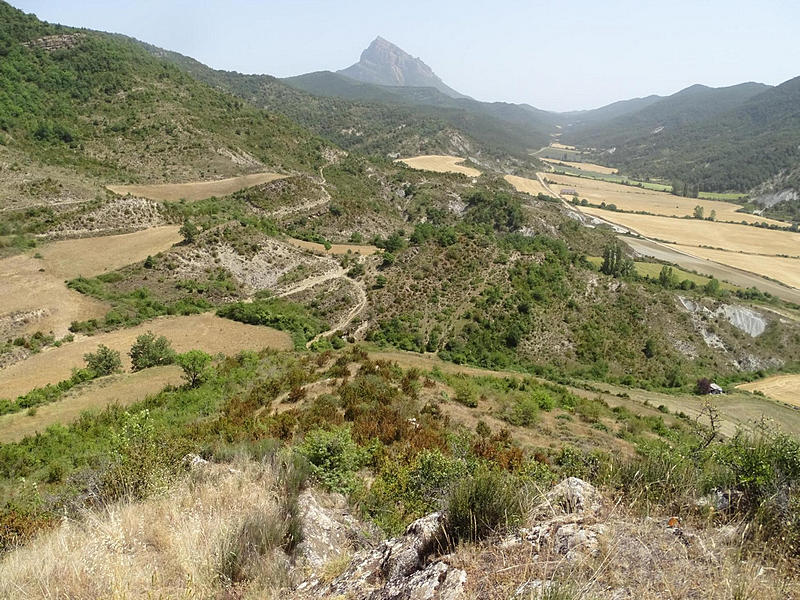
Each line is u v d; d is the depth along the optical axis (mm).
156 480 7383
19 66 107500
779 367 59969
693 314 63531
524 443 20734
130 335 41125
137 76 124938
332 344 45781
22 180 62656
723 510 4176
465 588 3344
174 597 4512
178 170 96438
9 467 17203
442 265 60875
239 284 56188
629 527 3775
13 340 38000
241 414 19859
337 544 6648
